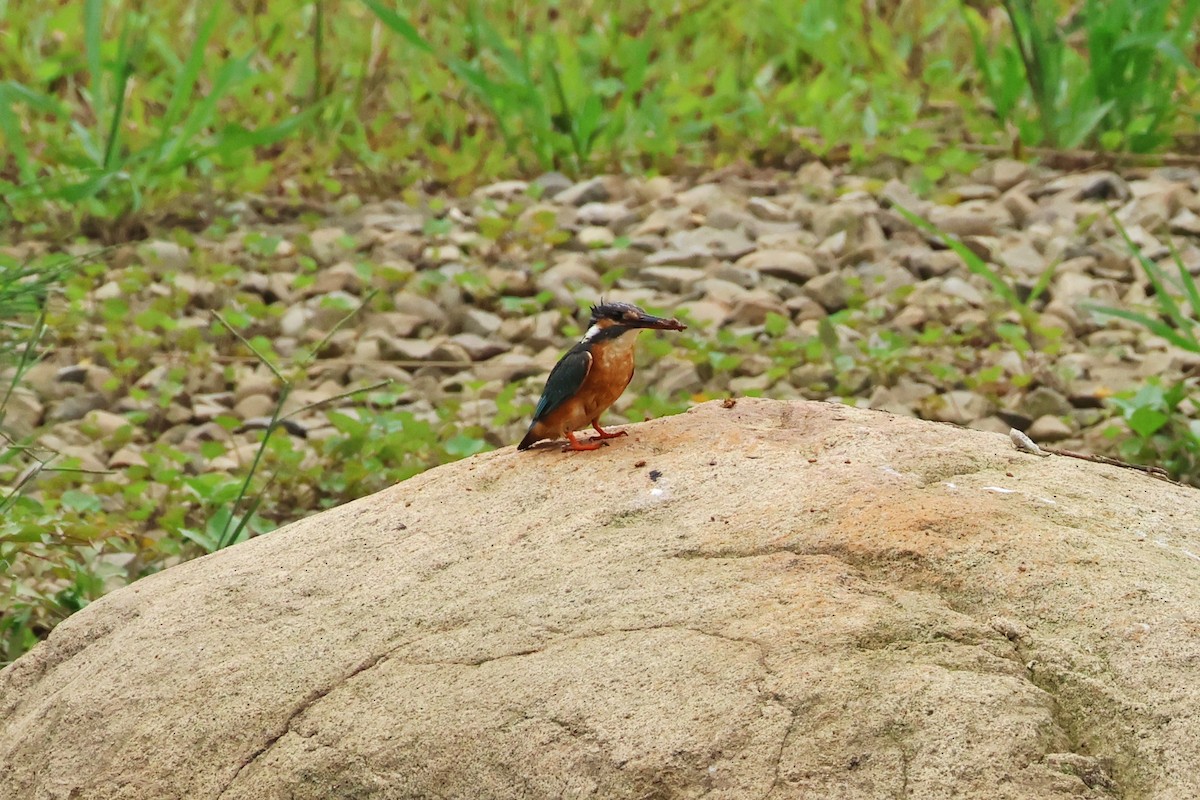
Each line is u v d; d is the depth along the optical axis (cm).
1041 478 589
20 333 1218
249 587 603
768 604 509
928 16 2012
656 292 1420
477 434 1155
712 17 2031
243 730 528
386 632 549
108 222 1542
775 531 551
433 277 1425
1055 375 1242
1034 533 526
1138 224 1489
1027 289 1384
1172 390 1130
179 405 1251
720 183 1647
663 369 1255
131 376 1289
